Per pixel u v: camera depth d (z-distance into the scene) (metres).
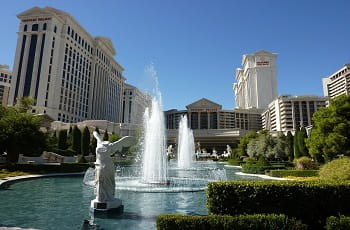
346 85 132.75
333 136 27.25
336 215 7.45
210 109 156.38
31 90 93.69
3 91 139.38
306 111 123.12
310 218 7.48
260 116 162.88
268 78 169.38
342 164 13.01
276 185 7.68
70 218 9.48
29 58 96.62
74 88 109.19
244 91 198.50
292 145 47.72
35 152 30.08
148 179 20.45
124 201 12.80
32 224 8.68
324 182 7.96
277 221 6.27
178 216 6.46
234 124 156.50
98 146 10.74
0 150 28.20
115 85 153.12
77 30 112.50
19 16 99.75
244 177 26.78
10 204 11.98
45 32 97.00
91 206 10.40
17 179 20.48
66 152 40.69
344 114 28.39
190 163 55.84
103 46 134.75
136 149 46.38
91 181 21.64
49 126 57.53
